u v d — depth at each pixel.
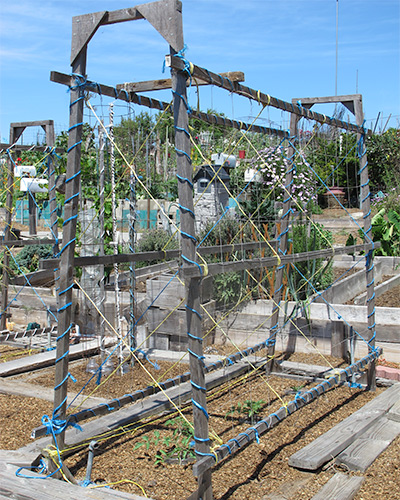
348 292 8.35
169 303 6.74
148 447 3.99
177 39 2.99
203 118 4.40
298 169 9.09
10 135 7.63
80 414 3.72
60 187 5.66
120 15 3.16
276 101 4.53
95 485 3.37
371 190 17.62
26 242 7.39
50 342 7.18
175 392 5.20
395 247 11.08
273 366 5.99
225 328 7.04
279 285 5.84
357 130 5.61
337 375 4.84
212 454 3.15
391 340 6.38
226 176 10.05
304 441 4.28
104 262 3.86
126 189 12.95
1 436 4.33
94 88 3.77
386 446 4.16
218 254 7.41
